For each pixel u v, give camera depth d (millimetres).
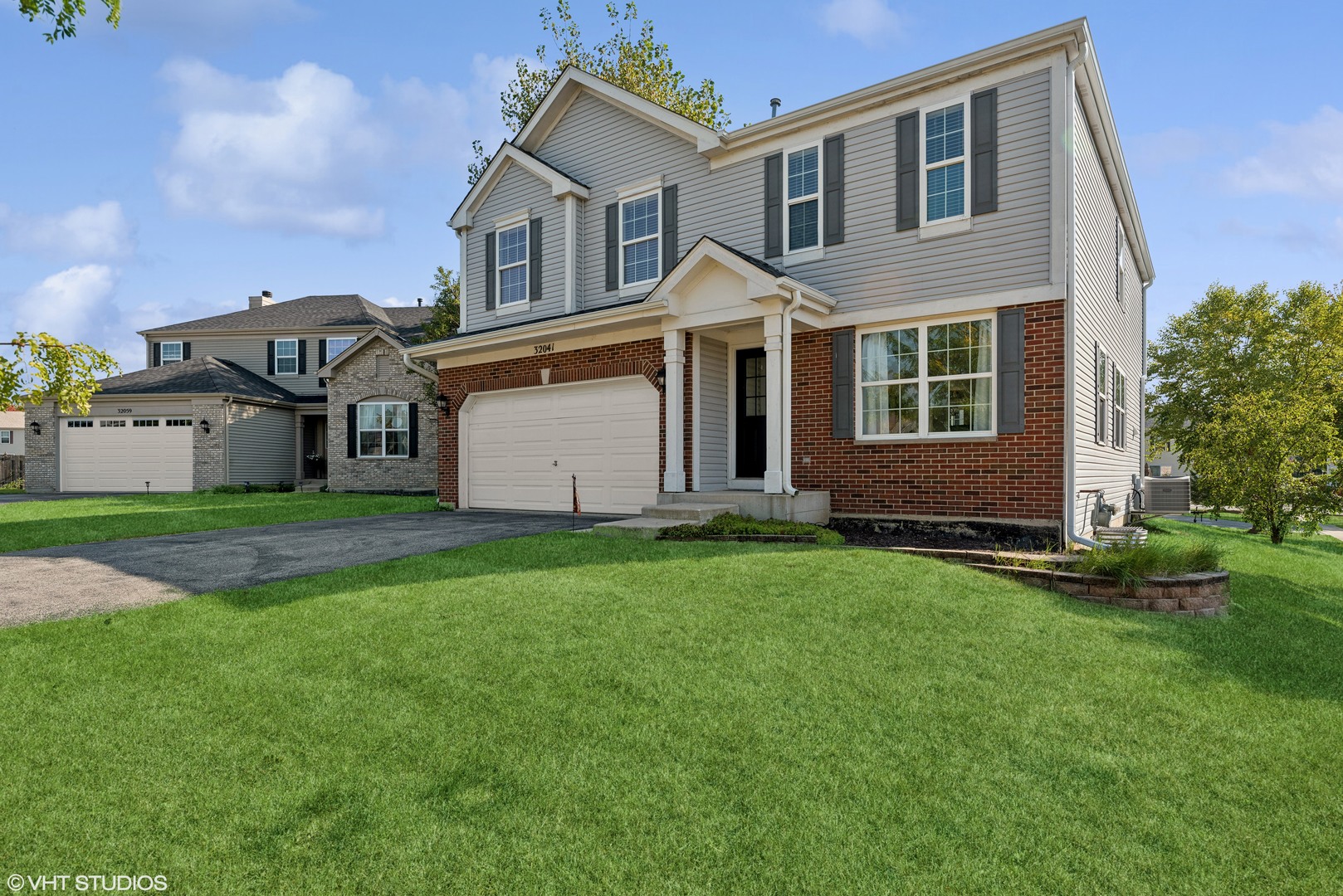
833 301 10461
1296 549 12820
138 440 22953
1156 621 6016
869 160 10359
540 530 9836
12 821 2867
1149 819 3086
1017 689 4309
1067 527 8727
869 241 10312
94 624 5066
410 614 5316
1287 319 26062
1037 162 9039
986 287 9375
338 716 3764
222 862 2668
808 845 2814
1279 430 13117
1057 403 8852
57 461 23141
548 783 3189
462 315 15539
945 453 9672
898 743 3629
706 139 11773
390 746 3486
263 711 3809
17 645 4625
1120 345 13734
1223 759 3625
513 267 14641
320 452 27906
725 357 12078
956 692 4234
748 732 3672
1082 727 3891
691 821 2943
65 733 3543
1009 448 9195
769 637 4961
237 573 6785
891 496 10070
